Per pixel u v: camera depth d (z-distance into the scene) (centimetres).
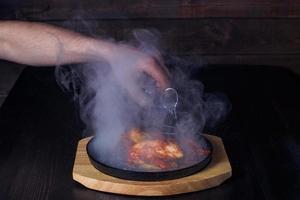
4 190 113
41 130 149
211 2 215
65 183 117
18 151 134
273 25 218
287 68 216
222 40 220
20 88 189
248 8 216
